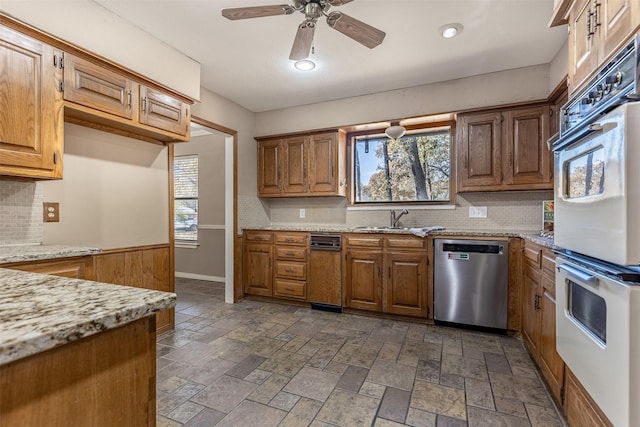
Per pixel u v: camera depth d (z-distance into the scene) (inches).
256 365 85.9
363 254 127.4
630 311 37.3
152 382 27.4
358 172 155.9
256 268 149.6
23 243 78.7
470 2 80.0
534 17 85.9
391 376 80.1
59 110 71.7
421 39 96.9
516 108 113.9
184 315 128.6
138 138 104.4
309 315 128.8
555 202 62.1
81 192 89.7
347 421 62.9
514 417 63.9
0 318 21.3
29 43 66.9
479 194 130.3
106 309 23.7
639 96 39.4
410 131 144.7
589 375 47.1
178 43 99.0
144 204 106.9
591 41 53.9
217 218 189.5
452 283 112.8
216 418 63.7
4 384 18.3
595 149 45.4
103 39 81.5
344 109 145.7
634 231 37.1
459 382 77.2
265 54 106.0
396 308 121.6
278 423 62.3
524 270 100.5
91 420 22.8
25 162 66.2
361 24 69.2
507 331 106.6
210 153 191.5
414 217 141.9
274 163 159.9
